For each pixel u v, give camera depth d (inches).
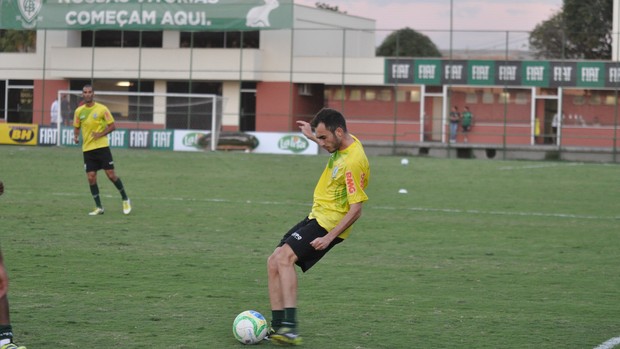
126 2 2018.9
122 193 781.9
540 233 732.0
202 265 534.3
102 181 1114.1
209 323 382.6
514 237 703.7
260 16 1977.1
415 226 760.3
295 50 2234.3
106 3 2030.0
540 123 2138.3
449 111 2151.8
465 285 490.3
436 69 2127.2
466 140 2159.2
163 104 2042.3
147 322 381.1
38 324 372.2
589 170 1536.7
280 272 347.6
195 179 1191.6
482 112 2162.9
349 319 396.8
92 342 344.5
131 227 701.3
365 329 378.0
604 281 511.5
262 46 2206.0
